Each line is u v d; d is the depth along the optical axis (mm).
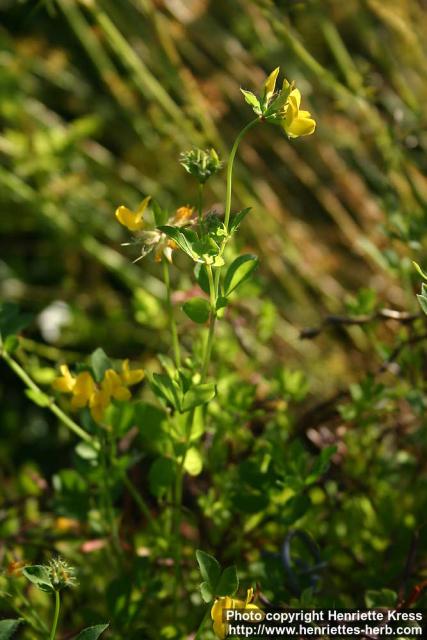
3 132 934
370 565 512
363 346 700
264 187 829
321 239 887
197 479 545
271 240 791
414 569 497
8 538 527
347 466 548
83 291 877
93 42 792
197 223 445
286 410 561
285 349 770
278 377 555
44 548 528
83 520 507
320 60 862
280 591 471
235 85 839
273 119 420
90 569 529
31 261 960
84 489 507
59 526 542
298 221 875
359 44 896
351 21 881
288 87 419
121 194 853
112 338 779
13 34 967
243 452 528
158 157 887
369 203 801
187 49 823
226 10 886
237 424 521
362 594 510
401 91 774
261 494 478
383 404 558
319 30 835
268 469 477
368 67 698
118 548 496
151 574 511
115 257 813
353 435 552
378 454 562
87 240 783
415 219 585
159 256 446
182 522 546
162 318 584
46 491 563
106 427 492
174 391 438
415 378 555
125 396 458
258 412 526
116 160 970
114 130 947
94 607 521
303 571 473
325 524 541
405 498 552
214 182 791
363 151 818
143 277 836
